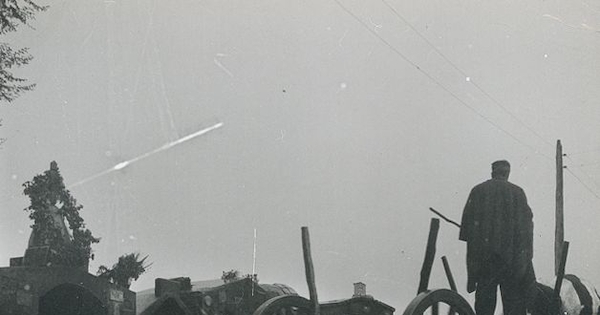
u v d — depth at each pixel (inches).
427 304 325.7
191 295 1039.0
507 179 387.9
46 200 848.3
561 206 1252.5
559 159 1296.8
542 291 404.2
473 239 374.6
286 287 1261.1
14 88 710.5
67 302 879.1
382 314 1049.5
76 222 874.8
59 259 834.2
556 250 1162.0
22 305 773.3
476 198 380.2
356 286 1425.9
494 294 374.9
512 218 372.5
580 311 414.9
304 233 353.7
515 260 367.9
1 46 689.6
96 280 863.7
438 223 352.2
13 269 791.1
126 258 938.1
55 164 874.1
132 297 938.1
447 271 379.9
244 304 1084.5
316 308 342.0
